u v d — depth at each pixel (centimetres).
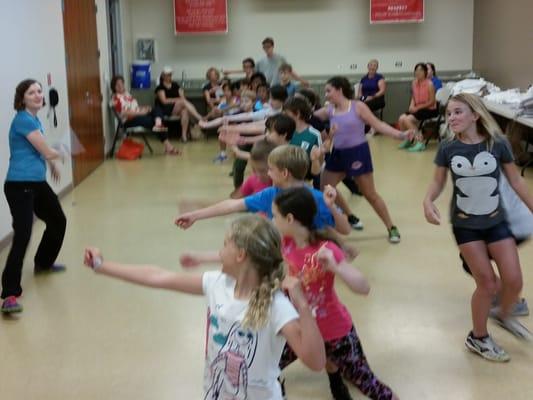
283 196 277
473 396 337
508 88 1134
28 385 357
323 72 1355
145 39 1336
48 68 763
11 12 641
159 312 448
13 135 470
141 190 830
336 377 321
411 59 1348
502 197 352
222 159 1023
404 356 379
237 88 1134
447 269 520
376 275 509
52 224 511
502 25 1156
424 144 1104
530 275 499
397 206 719
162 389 350
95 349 397
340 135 567
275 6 1338
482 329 375
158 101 1208
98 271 233
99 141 1032
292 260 279
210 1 1315
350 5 1333
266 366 207
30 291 488
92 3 1005
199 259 253
